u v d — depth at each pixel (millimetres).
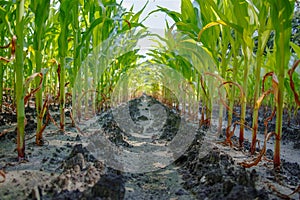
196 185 1213
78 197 868
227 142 1836
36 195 842
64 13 1703
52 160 1267
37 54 1457
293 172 1329
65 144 1621
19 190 918
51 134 1840
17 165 1175
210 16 1750
